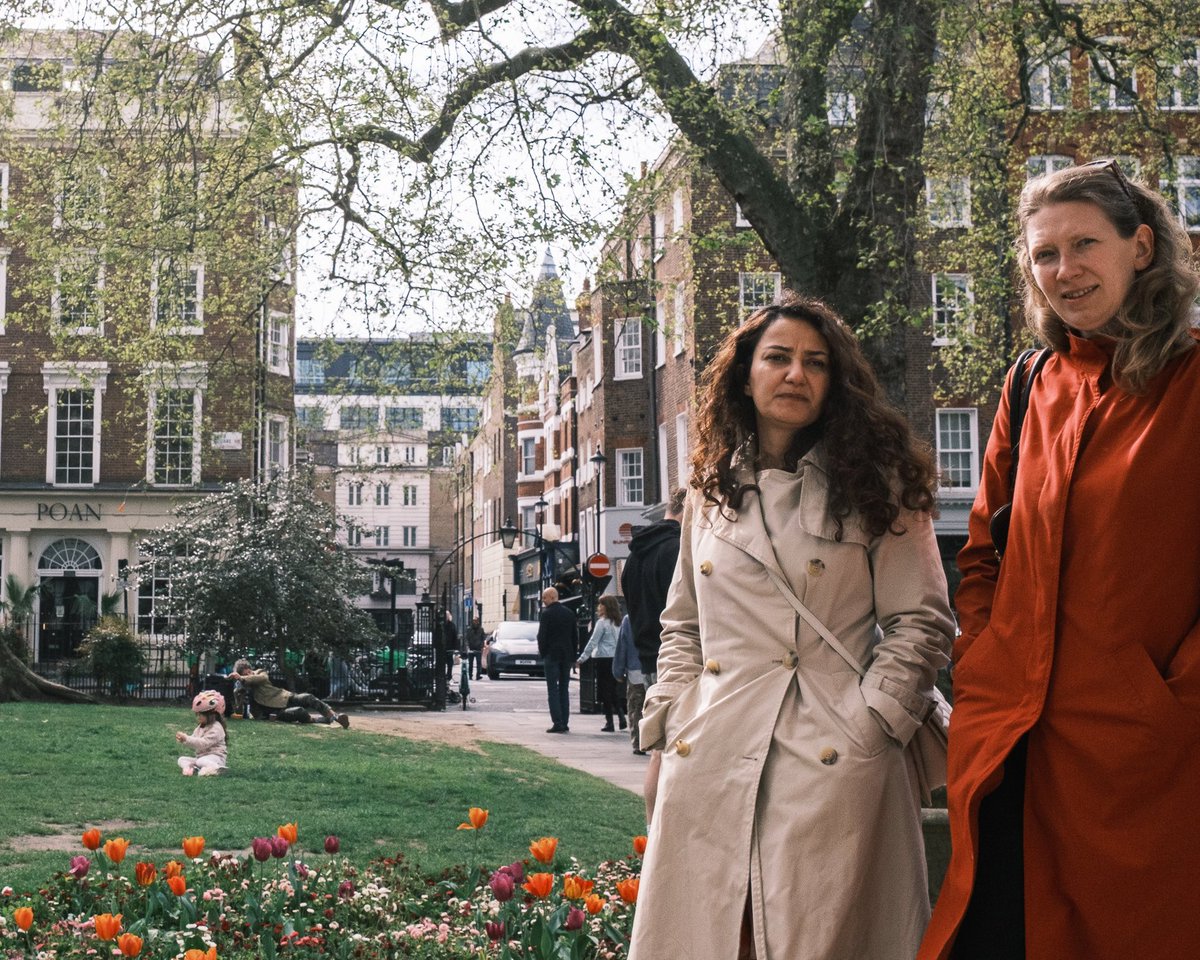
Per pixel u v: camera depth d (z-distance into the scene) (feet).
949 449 112.27
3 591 120.98
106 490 121.39
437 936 16.61
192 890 18.60
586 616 95.61
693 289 45.83
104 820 29.35
